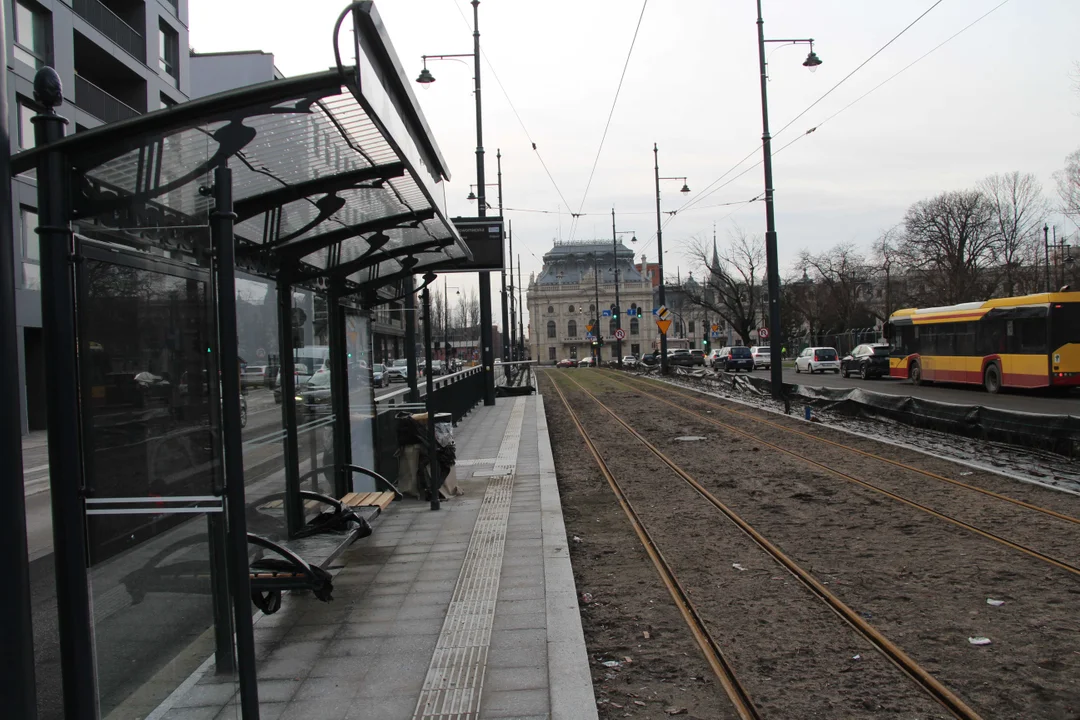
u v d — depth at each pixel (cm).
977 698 413
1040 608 543
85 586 326
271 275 624
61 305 325
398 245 778
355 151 470
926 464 1151
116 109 2722
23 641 265
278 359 637
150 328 404
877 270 6284
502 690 423
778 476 1108
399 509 918
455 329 8788
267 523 604
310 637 514
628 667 472
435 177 573
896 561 670
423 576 646
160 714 399
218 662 425
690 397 2755
